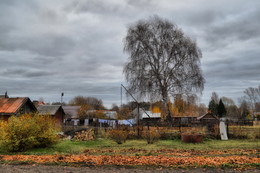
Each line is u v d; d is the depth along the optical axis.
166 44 32.78
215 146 16.16
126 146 16.75
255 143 17.45
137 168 8.29
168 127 24.02
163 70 32.84
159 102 33.44
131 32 33.69
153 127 24.25
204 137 20.30
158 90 32.12
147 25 33.72
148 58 33.06
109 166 8.59
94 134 21.69
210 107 78.19
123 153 12.77
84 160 9.59
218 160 9.43
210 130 22.50
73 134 21.58
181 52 32.03
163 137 20.77
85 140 19.58
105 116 60.53
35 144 14.66
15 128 13.66
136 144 17.77
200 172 7.70
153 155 11.50
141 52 32.69
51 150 14.27
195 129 22.31
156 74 32.44
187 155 11.40
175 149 14.70
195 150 14.09
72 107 61.69
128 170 8.01
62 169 8.14
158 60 33.06
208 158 9.95
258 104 97.12
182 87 31.69
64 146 15.86
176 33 33.38
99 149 15.13
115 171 7.88
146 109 50.03
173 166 8.48
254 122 44.28
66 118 55.84
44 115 16.09
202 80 31.72
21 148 13.99
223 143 17.84
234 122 35.34
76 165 8.77
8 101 27.12
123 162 9.20
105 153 12.88
